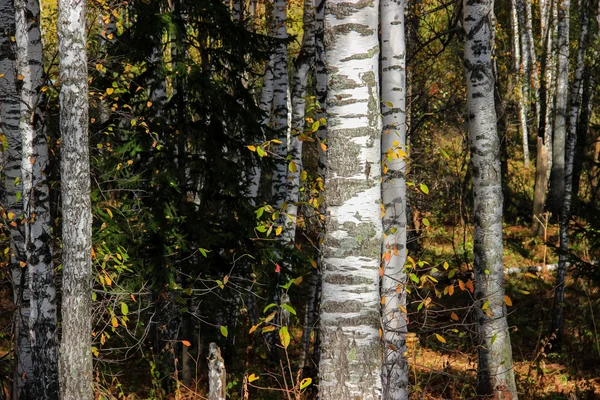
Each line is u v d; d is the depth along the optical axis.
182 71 10.04
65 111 5.96
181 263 10.39
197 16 10.39
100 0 9.67
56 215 9.10
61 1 5.90
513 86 24.00
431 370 7.25
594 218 10.21
